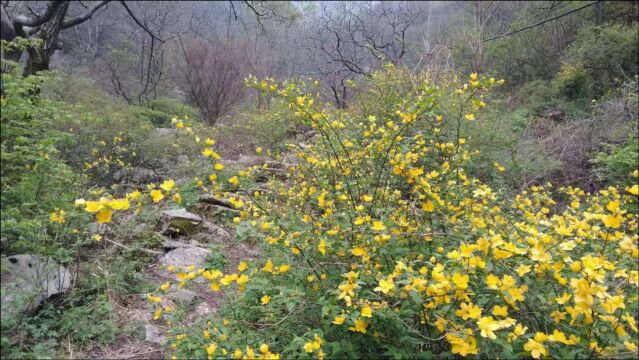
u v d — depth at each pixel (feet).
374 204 8.82
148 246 12.50
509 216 9.68
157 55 46.39
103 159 17.76
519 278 5.93
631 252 5.79
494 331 5.83
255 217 8.72
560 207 15.74
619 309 5.75
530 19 43.93
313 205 10.82
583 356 5.40
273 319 7.47
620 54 32.89
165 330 8.88
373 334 6.45
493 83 8.24
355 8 54.29
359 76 38.83
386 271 7.25
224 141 27.55
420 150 11.25
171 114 36.86
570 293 5.59
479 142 17.25
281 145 25.62
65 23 22.07
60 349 7.93
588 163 19.15
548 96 33.53
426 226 8.26
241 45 47.60
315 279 7.47
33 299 7.82
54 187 10.11
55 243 9.29
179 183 17.16
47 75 10.15
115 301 9.53
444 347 6.44
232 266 11.12
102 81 51.01
